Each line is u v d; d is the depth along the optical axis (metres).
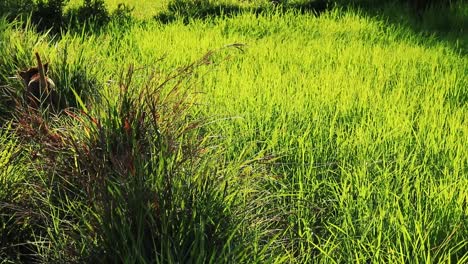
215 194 3.80
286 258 3.69
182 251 3.45
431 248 3.88
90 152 3.97
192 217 3.54
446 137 5.65
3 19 7.89
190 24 11.81
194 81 6.46
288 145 5.40
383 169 4.91
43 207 4.16
